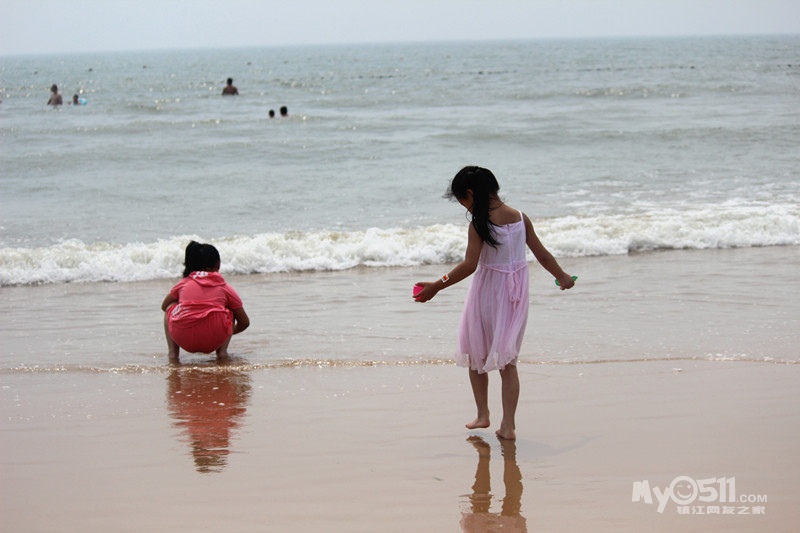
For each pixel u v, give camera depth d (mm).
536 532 3488
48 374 6102
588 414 4992
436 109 29516
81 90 46344
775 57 78062
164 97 37781
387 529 3523
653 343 6531
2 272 9328
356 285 8984
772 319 7152
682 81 43031
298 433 4773
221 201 13641
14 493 3938
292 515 3666
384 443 4590
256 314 7828
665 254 10188
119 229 11695
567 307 7762
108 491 3953
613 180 14805
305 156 18219
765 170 15398
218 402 5391
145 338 7156
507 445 4531
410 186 14703
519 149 18906
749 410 4984
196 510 3725
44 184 15219
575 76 51312
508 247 4609
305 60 115000
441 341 6805
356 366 6160
